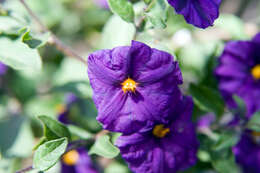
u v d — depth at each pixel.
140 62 0.17
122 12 0.18
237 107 0.20
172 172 0.19
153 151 0.18
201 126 0.21
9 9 0.20
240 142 0.21
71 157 0.23
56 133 0.18
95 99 0.17
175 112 0.18
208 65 0.23
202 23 0.17
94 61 0.17
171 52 0.18
